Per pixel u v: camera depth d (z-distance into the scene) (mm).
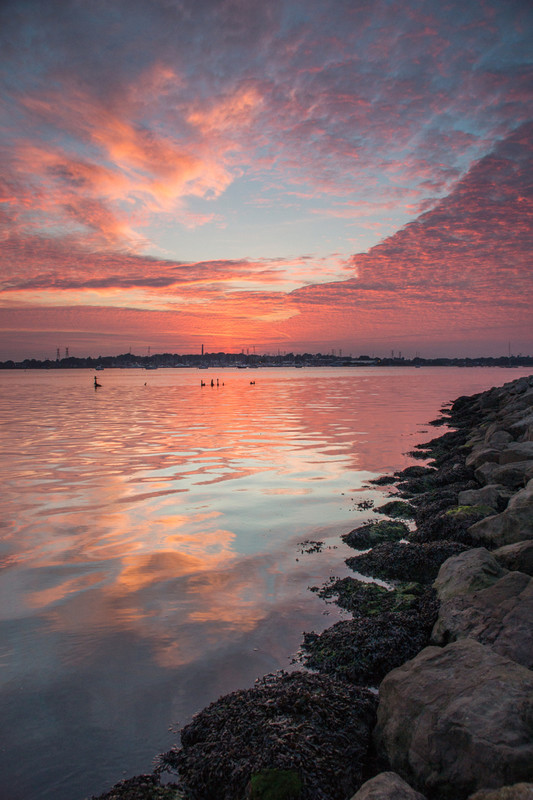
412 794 3422
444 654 4656
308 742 4086
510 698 3881
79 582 8023
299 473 15992
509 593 5797
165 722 4887
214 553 9305
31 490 13891
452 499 11430
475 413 33969
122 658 5926
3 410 40906
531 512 8523
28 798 4059
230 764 4031
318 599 7477
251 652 6055
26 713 5020
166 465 17250
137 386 90312
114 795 3924
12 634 6457
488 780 3451
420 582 7992
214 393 65938
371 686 5449
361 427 28422
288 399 53094
